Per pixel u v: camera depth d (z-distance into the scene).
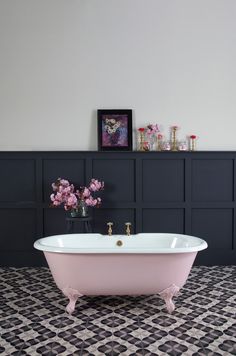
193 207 3.91
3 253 3.91
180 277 2.70
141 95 3.97
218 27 3.96
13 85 3.96
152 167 3.90
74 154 3.87
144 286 2.71
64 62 3.96
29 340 2.27
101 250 2.60
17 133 3.97
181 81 3.97
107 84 3.96
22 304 2.86
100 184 3.67
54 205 3.79
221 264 3.94
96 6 3.94
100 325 2.47
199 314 2.64
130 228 3.92
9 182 3.89
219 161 3.92
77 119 3.98
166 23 3.96
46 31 3.94
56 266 2.71
